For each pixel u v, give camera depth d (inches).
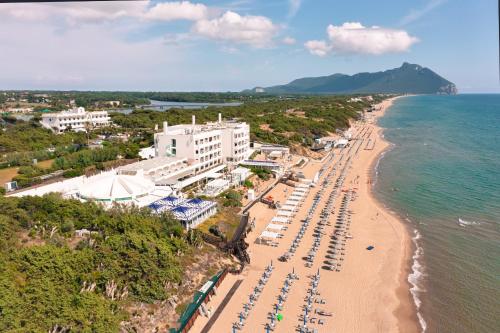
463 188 4178.2
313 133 7800.2
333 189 4207.7
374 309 2043.6
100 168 4429.1
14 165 4495.6
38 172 4141.2
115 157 4945.9
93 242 2215.8
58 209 2516.0
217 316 1951.3
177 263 2170.3
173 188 3484.3
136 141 5949.8
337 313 2004.2
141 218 2498.8
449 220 3275.1
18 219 2373.3
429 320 1956.2
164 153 4394.7
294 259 2581.2
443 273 2413.9
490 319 1961.1
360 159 5890.8
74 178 3789.4
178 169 4074.8
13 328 1433.3
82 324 1558.8
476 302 2105.1
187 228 2721.5
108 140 6274.6
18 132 6176.2
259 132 6786.4
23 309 1524.4
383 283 2298.2
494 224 3166.8
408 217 3353.8
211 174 4109.3
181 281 2090.3
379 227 3134.8
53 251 1916.8
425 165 5344.5
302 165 5398.6
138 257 2017.7
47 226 2353.6
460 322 1940.2
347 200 3786.9
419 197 3905.0
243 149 5113.2
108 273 1893.5
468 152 6230.3
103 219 2433.6
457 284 2287.2
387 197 3924.7
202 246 2506.2
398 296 2164.1
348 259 2591.0
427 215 3400.6
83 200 2923.2
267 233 2869.1
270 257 2610.7
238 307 2033.7
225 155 4877.0
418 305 2082.9
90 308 1649.9
